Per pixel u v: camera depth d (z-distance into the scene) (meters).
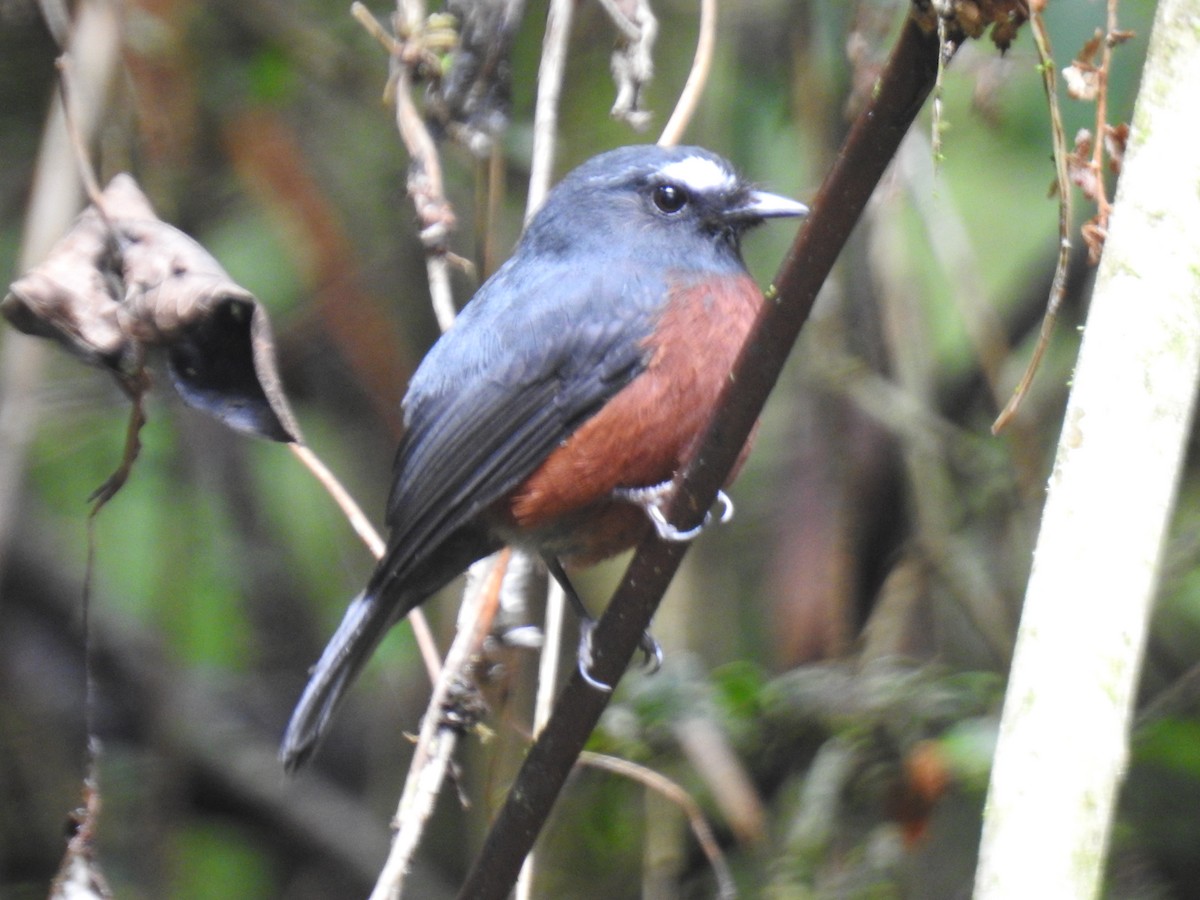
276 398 7.09
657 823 10.46
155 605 11.70
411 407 9.05
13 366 10.06
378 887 7.61
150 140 10.69
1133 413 4.70
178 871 11.27
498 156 9.46
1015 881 4.25
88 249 7.47
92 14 9.90
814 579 11.00
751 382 6.22
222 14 11.70
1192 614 10.87
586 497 8.73
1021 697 4.48
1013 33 5.55
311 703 8.52
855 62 9.29
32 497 11.88
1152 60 5.09
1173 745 10.01
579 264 9.03
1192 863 10.30
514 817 7.05
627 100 8.99
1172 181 4.92
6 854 11.41
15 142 11.84
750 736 10.48
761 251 12.11
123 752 11.61
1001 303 11.50
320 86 12.19
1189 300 4.80
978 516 11.33
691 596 11.34
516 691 9.46
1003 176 11.37
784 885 10.12
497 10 9.02
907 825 9.77
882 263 10.84
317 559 12.29
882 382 11.03
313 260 11.72
